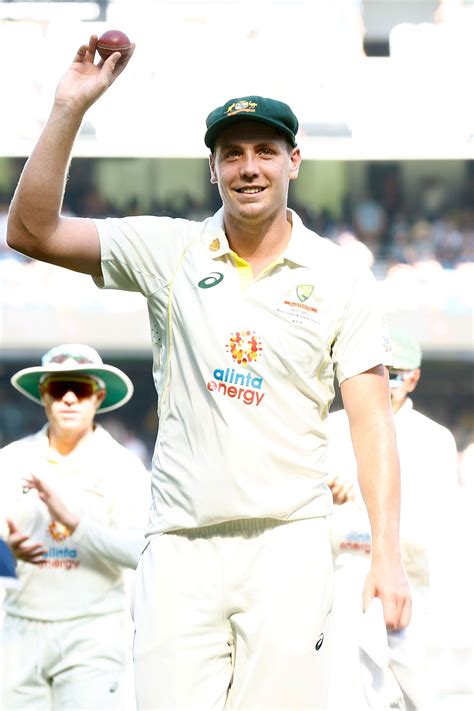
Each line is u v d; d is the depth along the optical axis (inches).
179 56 2955.2
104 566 727.7
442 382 3316.9
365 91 2962.6
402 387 804.6
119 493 745.6
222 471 452.1
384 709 455.8
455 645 896.9
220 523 456.1
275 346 457.1
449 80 2962.6
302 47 2955.2
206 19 2955.2
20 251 474.9
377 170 3348.9
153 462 478.0
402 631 457.7
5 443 3080.7
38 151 457.4
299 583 454.0
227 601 456.1
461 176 3302.2
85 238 475.2
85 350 770.2
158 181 3351.4
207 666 456.1
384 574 454.6
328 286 468.8
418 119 2967.5
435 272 3068.4
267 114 456.8
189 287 468.8
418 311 3024.1
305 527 460.8
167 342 471.8
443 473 786.8
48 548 726.5
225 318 460.8
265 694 451.5
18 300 2999.5
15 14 2886.3
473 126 2957.7
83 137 2950.3
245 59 2957.7
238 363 457.1
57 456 757.3
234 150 462.6
